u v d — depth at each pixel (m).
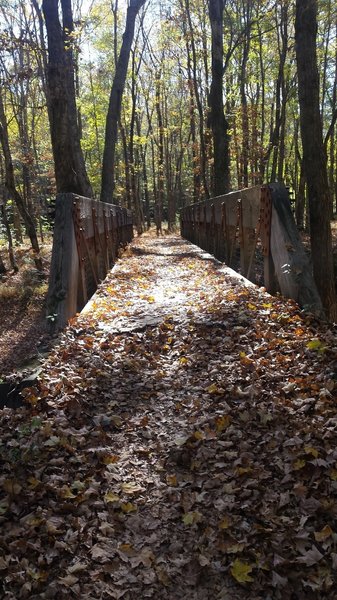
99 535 2.93
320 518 2.91
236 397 4.27
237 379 4.54
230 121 25.75
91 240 8.55
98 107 36.91
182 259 13.78
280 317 5.74
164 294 8.50
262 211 7.20
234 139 25.67
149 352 5.53
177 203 55.75
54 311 5.94
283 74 25.38
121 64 19.38
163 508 3.14
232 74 29.31
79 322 6.15
